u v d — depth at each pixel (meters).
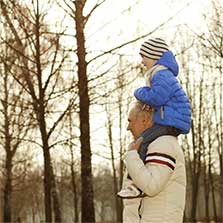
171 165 3.74
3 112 15.22
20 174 25.61
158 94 3.83
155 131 3.86
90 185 13.59
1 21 12.95
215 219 40.22
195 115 35.94
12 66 13.10
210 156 38.88
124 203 3.95
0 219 23.80
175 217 3.81
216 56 21.06
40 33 12.92
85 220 13.52
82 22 12.98
